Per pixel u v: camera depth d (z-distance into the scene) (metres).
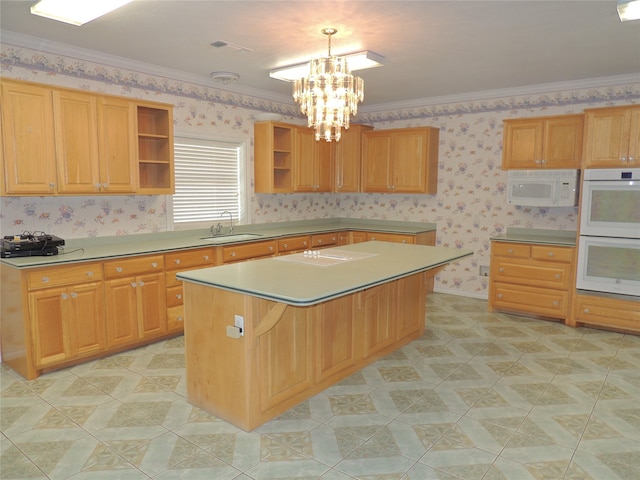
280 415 2.78
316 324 2.99
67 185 3.56
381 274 2.79
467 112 5.62
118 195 4.14
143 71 4.33
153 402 2.93
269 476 2.20
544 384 3.23
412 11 2.96
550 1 2.80
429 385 3.21
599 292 4.34
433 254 3.59
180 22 3.18
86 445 2.45
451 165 5.81
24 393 3.05
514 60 4.08
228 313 2.59
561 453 2.40
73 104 3.56
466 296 5.80
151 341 4.02
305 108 3.06
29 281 3.18
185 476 2.20
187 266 4.18
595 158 4.23
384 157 6.05
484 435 2.57
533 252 4.69
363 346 3.47
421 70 4.43
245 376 2.56
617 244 4.18
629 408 2.88
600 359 3.69
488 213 5.58
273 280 2.61
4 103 3.20
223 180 5.29
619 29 3.28
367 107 6.42
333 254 3.58
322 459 2.34
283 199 6.04
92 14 2.80
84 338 3.49
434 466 2.29
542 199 4.74
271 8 2.92
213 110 5.03
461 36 3.43
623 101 4.63
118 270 3.66
